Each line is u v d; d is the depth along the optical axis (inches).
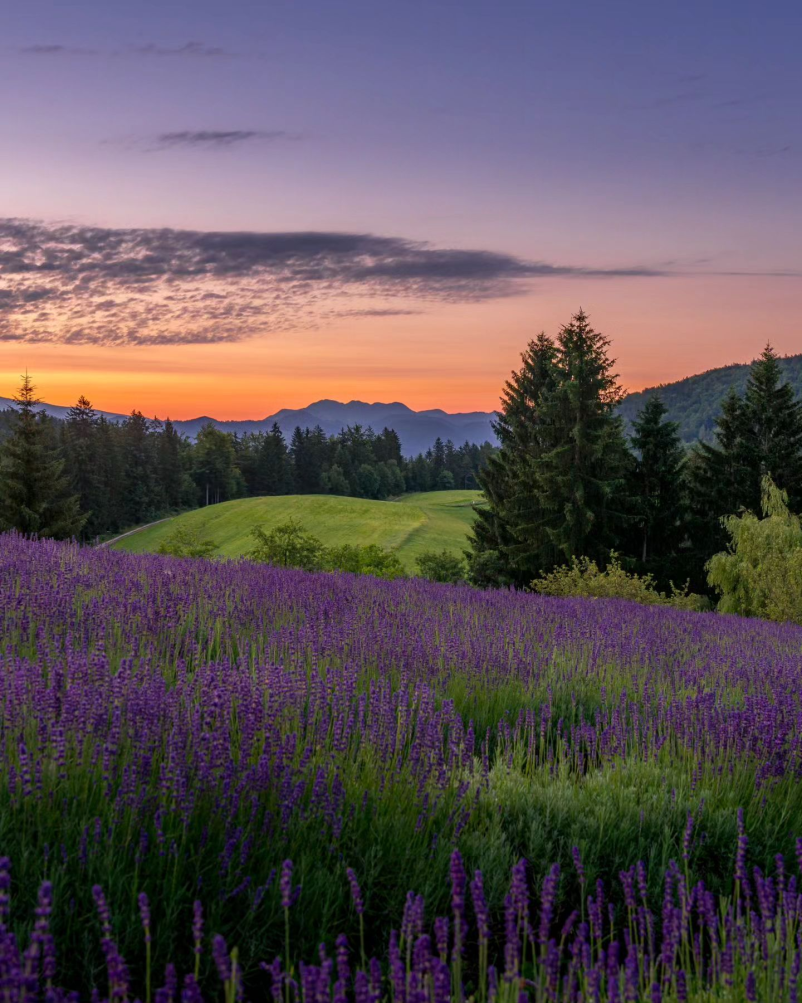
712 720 258.8
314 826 167.9
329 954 142.9
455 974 120.6
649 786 225.3
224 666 229.5
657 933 167.0
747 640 518.6
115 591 357.1
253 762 180.7
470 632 388.5
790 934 139.9
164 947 133.1
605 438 1878.7
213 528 3873.0
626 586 1088.8
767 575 1173.1
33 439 2450.8
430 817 182.5
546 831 195.2
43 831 144.8
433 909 160.2
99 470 4584.2
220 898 141.6
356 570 1221.1
